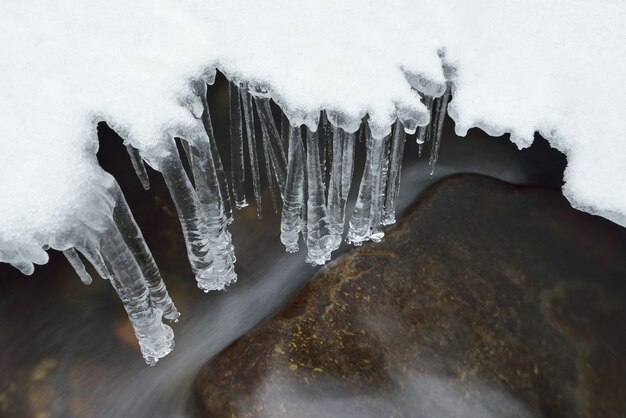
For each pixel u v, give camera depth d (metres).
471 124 2.34
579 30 2.45
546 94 2.33
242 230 3.07
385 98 2.31
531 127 2.30
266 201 3.17
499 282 2.71
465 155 3.44
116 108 2.12
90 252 2.12
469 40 2.46
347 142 2.52
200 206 2.48
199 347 2.67
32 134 2.01
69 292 2.87
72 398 2.53
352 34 2.39
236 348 2.54
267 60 2.28
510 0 2.53
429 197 3.13
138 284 2.31
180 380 2.57
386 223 3.02
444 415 2.34
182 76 2.23
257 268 2.98
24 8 2.30
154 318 2.47
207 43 2.30
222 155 3.24
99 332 2.74
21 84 2.11
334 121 2.31
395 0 2.50
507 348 2.50
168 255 2.95
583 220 2.93
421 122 2.37
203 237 2.55
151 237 2.99
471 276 2.74
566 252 2.81
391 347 2.50
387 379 2.41
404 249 2.87
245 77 2.27
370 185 2.68
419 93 2.57
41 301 2.83
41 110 2.07
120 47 2.24
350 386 2.38
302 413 2.31
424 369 2.44
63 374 2.60
